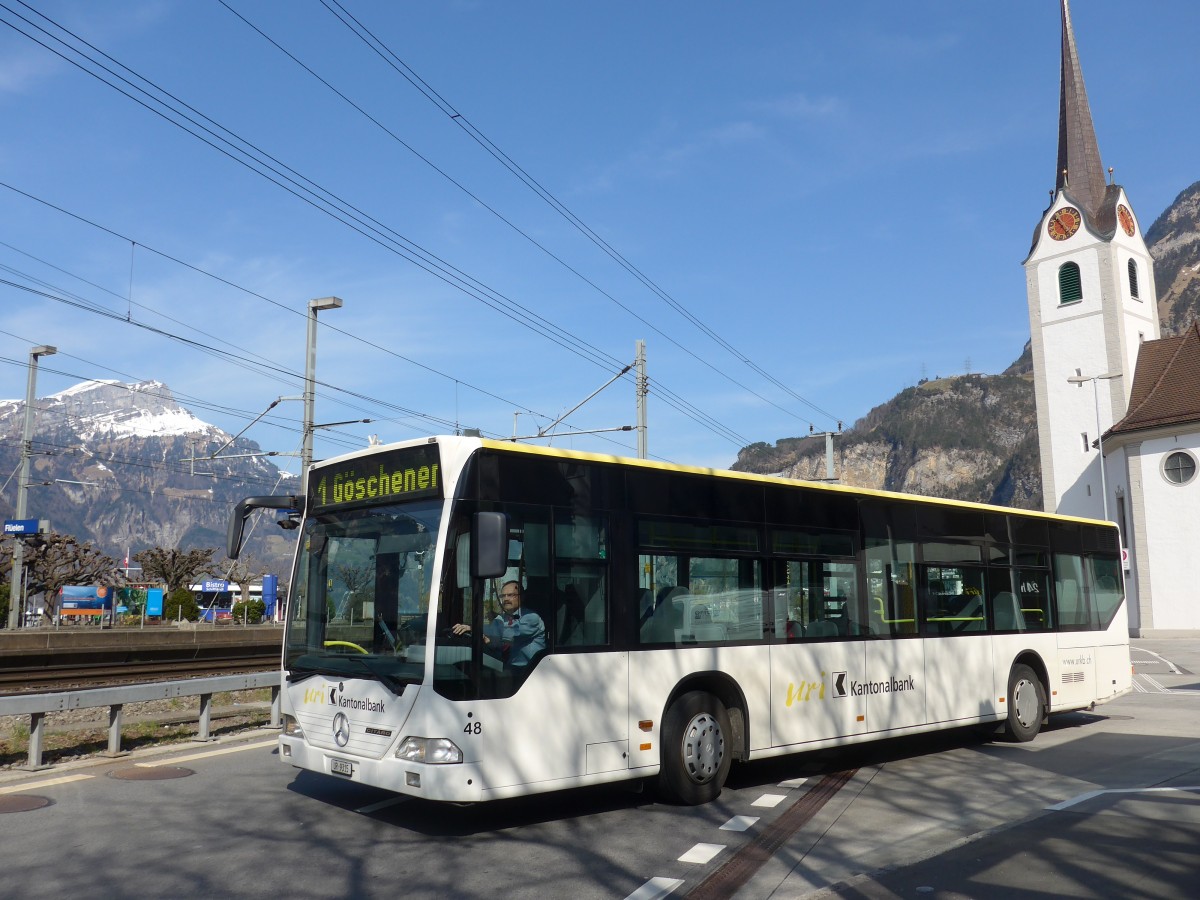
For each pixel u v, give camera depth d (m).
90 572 58.78
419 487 7.85
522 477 7.97
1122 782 9.84
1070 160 58.34
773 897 6.20
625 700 8.32
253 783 9.53
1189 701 17.95
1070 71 59.53
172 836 7.53
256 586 70.25
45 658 18.50
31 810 8.30
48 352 35.34
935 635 11.56
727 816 8.44
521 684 7.62
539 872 6.73
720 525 9.40
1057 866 6.72
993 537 12.73
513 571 7.76
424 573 7.57
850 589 10.61
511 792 7.42
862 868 6.85
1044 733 13.70
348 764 7.79
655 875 6.68
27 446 35.56
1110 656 14.37
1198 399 46.88
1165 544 45.97
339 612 8.28
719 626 9.22
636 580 8.59
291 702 8.52
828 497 10.56
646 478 8.84
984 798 9.20
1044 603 13.41
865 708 10.51
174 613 61.16
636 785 8.74
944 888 6.29
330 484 8.73
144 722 13.43
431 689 7.25
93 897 6.08
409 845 7.40
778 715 9.59
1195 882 6.31
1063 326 56.16
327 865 6.85
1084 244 55.69
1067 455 55.19
